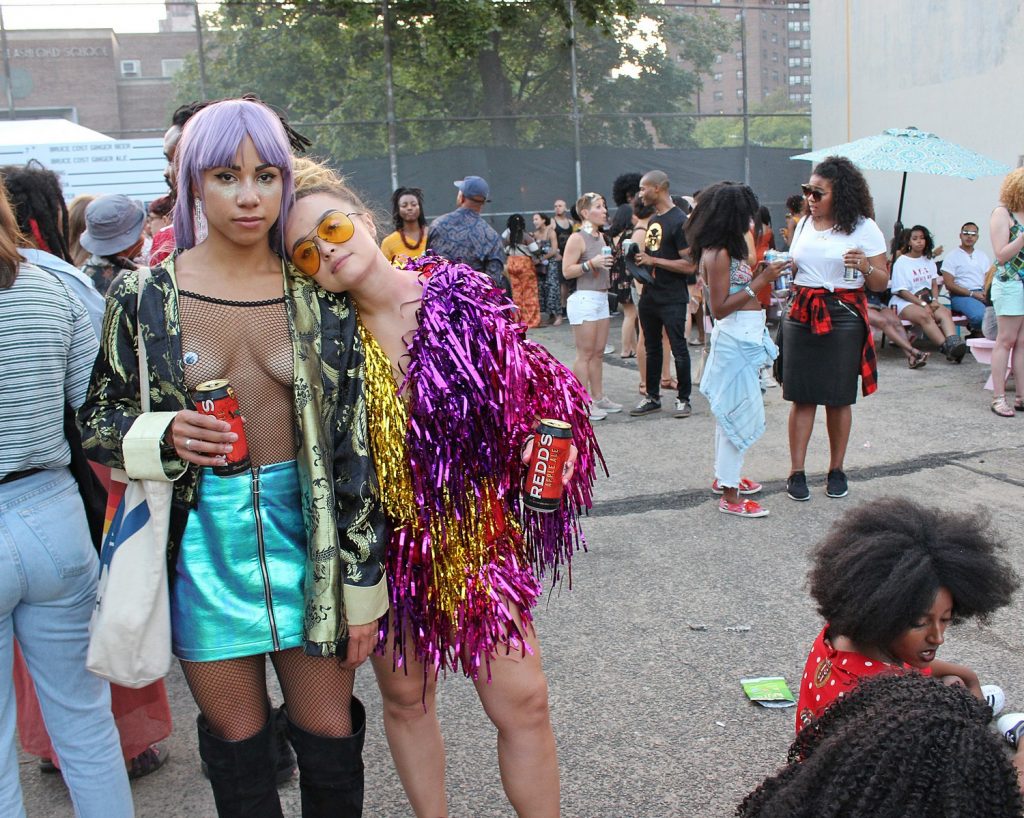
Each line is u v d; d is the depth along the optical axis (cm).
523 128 1669
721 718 331
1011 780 118
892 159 927
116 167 1009
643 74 1702
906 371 930
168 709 306
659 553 483
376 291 222
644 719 332
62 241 313
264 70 1590
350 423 215
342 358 216
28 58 1548
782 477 603
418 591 230
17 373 217
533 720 238
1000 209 728
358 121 1617
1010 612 400
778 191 1788
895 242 1052
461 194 647
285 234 215
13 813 229
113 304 211
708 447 682
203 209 209
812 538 496
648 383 784
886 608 214
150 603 207
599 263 756
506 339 228
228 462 205
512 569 236
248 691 222
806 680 245
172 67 1588
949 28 1241
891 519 229
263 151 203
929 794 117
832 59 1518
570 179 1698
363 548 215
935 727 121
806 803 128
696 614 412
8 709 229
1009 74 1148
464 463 226
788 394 546
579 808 284
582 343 778
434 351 221
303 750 228
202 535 212
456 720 335
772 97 1761
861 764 122
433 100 1633
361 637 216
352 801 231
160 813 290
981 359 891
